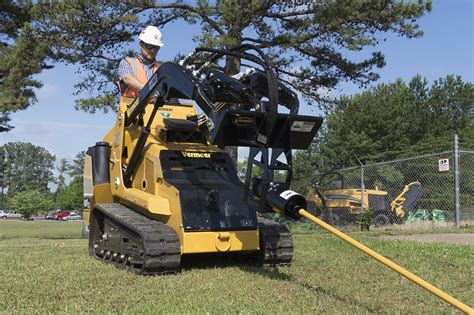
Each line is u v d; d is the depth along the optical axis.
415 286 5.42
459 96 48.12
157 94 6.55
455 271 6.34
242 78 6.16
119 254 6.91
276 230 6.77
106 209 7.32
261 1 14.48
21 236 18.16
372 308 4.54
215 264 6.95
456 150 13.64
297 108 5.57
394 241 9.59
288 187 5.17
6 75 17.09
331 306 4.55
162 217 6.60
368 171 18.70
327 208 17.14
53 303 4.65
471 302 4.83
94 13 15.28
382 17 15.47
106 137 8.40
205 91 5.58
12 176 152.75
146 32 7.93
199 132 7.39
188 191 6.37
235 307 4.50
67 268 6.48
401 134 43.00
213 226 6.28
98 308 4.47
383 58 17.59
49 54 16.12
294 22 16.61
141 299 4.81
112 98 16.92
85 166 8.71
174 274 6.08
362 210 15.17
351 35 15.95
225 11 14.44
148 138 7.30
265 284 5.44
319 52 17.34
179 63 6.13
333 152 42.47
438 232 12.38
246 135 5.29
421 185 17.61
